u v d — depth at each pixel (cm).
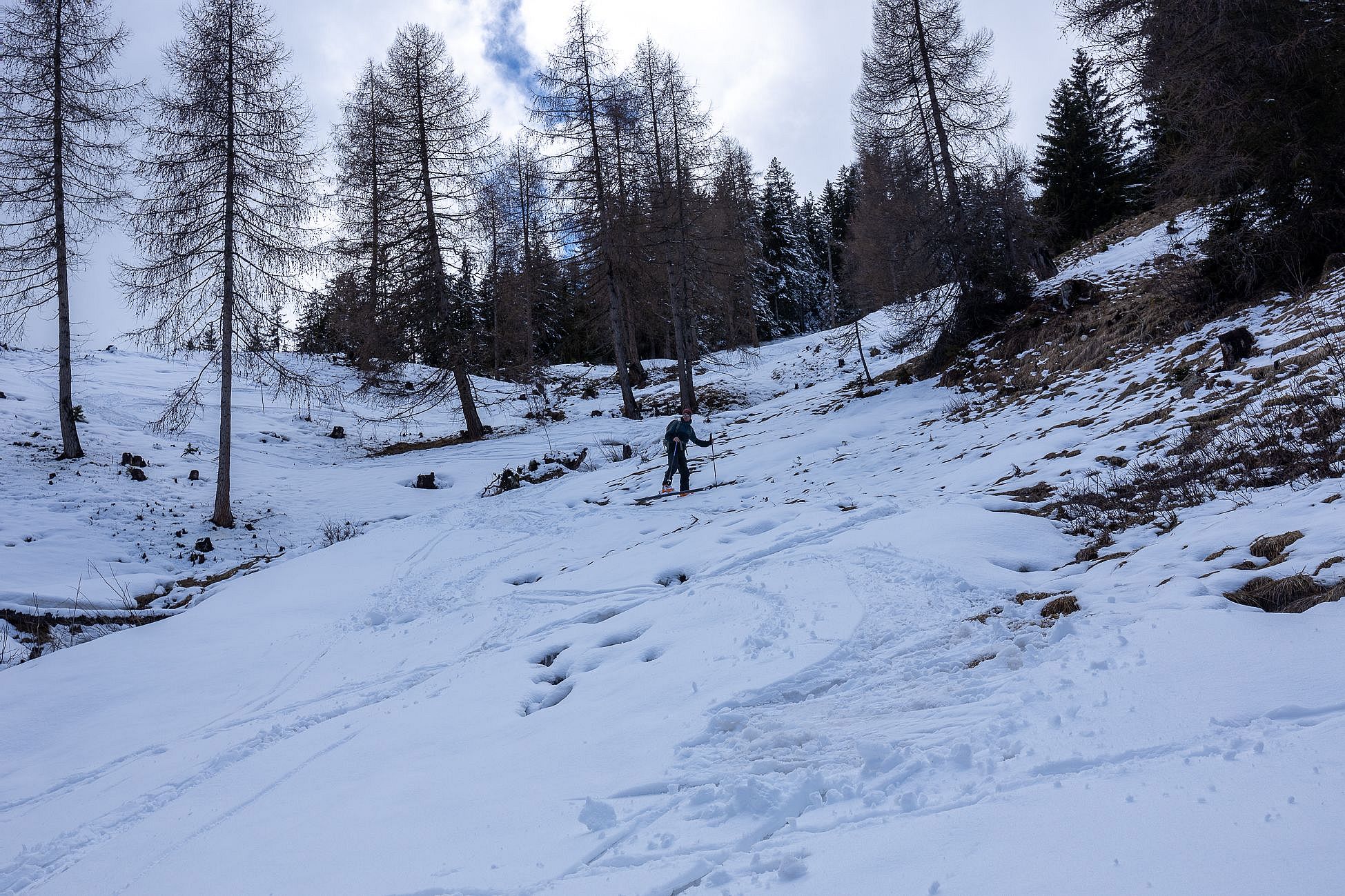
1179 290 1495
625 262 2555
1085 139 3369
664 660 588
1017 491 859
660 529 1123
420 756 505
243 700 710
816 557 766
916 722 391
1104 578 546
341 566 1136
